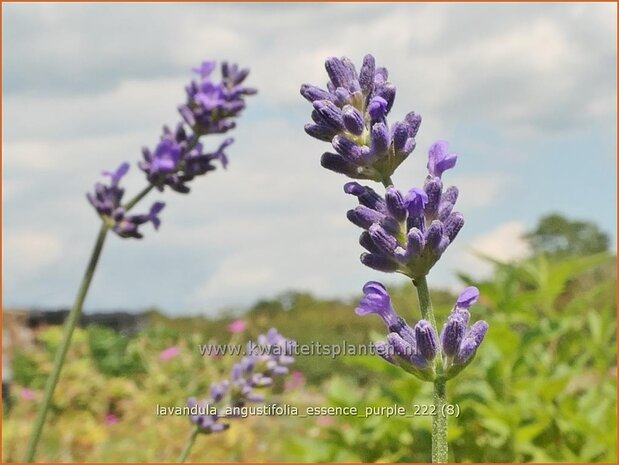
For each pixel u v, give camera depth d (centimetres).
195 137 23
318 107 13
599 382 31
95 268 22
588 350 31
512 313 29
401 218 13
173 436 56
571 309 31
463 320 12
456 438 26
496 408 25
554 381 26
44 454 55
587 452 26
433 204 13
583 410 28
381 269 13
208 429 24
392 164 13
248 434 54
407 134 13
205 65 23
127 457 54
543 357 31
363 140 13
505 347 26
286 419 57
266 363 25
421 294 13
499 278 30
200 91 23
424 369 12
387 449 27
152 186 22
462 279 29
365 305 13
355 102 13
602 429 27
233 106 23
